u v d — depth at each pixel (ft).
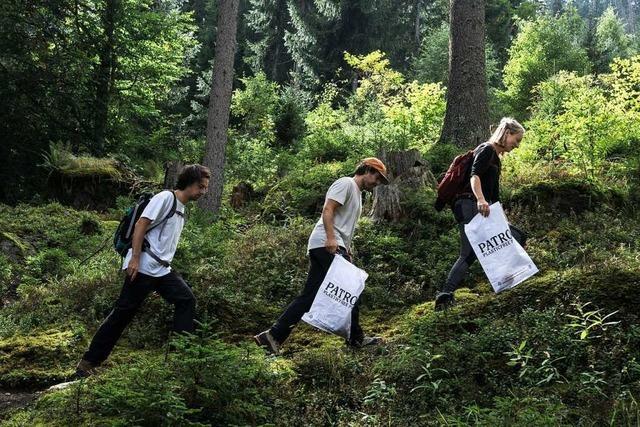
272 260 26.68
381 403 15.46
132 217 17.42
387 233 28.63
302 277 25.36
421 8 122.52
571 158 34.58
